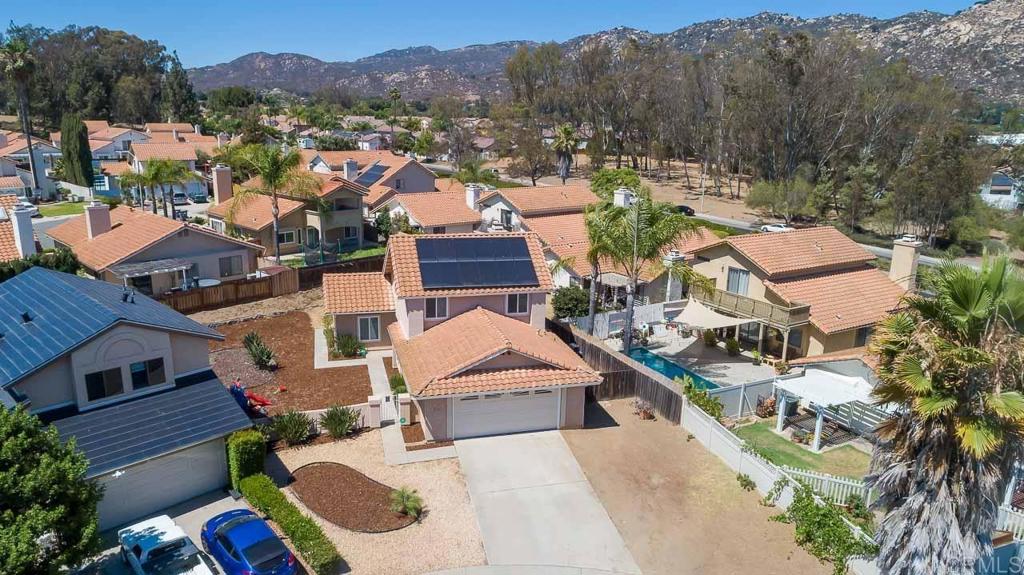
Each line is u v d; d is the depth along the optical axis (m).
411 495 20.03
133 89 148.88
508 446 24.19
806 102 86.88
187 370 23.08
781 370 33.06
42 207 70.62
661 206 32.09
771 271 35.53
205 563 16.45
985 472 12.85
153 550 16.44
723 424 26.59
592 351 31.67
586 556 18.44
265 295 42.34
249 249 44.41
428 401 23.94
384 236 58.72
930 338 12.70
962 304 12.68
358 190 55.22
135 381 21.38
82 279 26.59
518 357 24.91
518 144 111.19
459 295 28.59
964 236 69.19
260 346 31.58
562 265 38.75
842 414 27.00
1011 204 85.62
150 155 80.62
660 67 116.56
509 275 29.64
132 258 39.19
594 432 25.56
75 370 20.02
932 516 13.19
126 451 18.88
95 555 15.73
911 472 13.77
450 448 23.88
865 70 90.75
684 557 18.50
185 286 41.41
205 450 20.62
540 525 19.70
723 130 96.88
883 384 13.96
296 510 18.67
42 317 22.20
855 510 20.17
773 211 82.25
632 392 28.92
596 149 118.31
